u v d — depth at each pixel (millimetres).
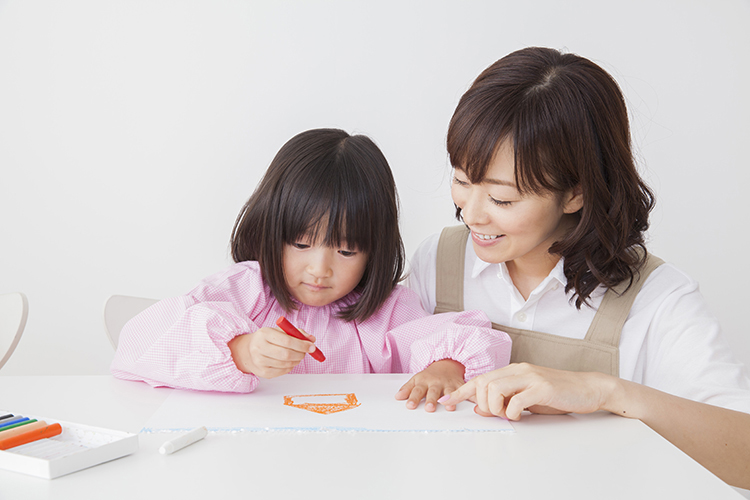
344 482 464
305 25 1871
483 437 571
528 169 735
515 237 794
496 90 750
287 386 745
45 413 621
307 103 1887
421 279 1113
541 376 625
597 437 574
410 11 1854
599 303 930
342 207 879
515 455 526
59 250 1920
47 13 1875
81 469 475
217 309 773
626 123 833
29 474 465
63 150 1901
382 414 636
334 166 901
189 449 525
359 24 1862
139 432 564
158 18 1877
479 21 1853
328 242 884
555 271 905
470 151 748
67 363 1938
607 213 833
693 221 1863
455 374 776
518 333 965
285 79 1884
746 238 1869
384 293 966
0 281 1923
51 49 1884
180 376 704
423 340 833
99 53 1885
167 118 1896
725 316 1888
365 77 1870
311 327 981
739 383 771
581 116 759
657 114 1836
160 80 1890
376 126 1877
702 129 1842
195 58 1885
